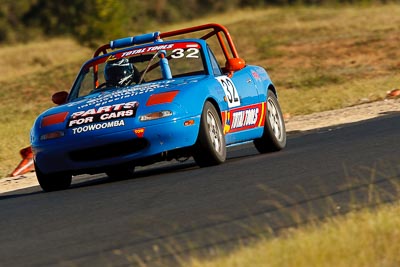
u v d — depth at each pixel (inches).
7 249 705.0
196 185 904.3
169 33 1202.6
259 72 1229.1
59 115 1031.0
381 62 3238.2
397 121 1371.8
